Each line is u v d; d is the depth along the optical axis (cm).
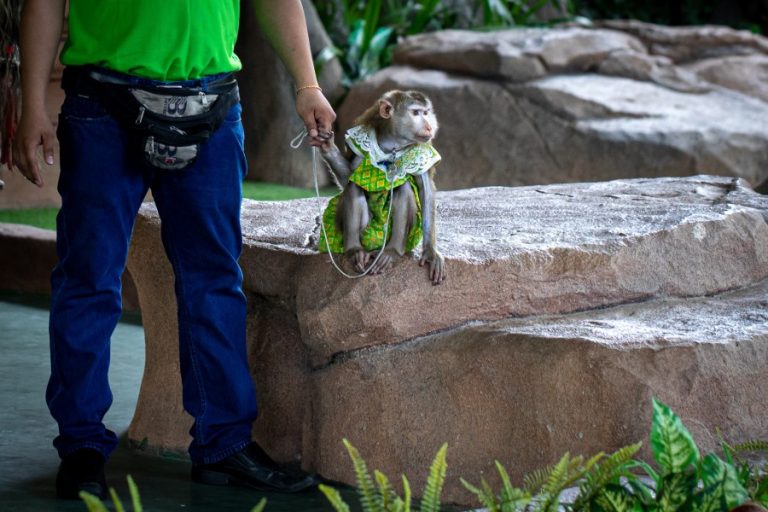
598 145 1429
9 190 1282
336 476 516
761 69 1603
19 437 575
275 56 1547
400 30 1816
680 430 369
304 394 545
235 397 497
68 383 478
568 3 1966
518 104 1484
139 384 693
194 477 512
